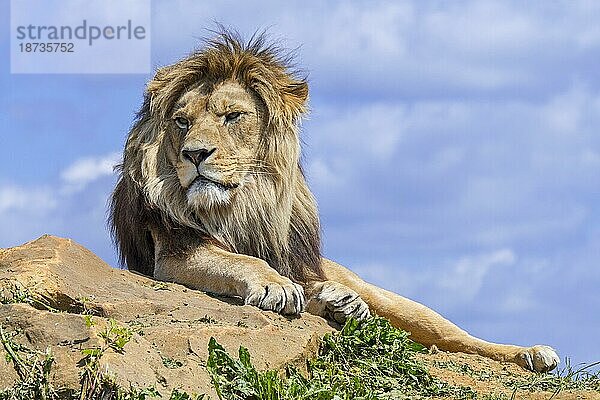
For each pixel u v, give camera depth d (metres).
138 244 13.65
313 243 14.13
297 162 13.89
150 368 8.69
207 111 13.31
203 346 9.76
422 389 11.01
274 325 10.96
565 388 11.58
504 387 11.63
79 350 8.40
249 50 13.88
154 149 13.45
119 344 8.54
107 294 11.31
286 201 13.62
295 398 9.28
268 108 13.53
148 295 11.66
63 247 11.97
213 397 8.90
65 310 10.77
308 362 10.59
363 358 11.27
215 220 13.16
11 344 8.52
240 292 12.06
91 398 8.05
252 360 9.99
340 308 12.24
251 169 13.39
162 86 13.57
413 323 14.52
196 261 12.69
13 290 10.43
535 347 13.63
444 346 14.38
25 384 8.16
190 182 12.94
